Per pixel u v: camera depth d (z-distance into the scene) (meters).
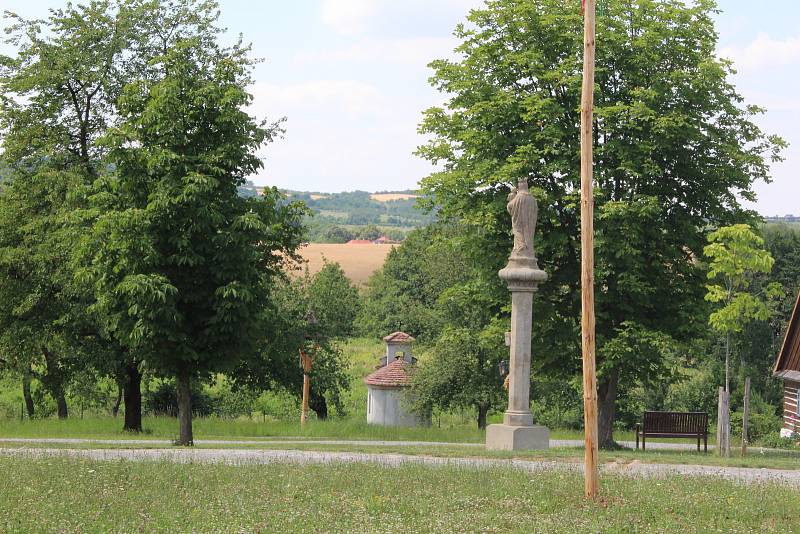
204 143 30.45
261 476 17.59
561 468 20.17
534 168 30.48
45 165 39.84
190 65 32.03
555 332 31.61
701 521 14.14
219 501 14.54
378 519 13.34
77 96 41.28
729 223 31.86
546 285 32.34
